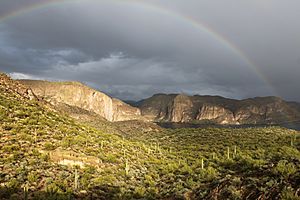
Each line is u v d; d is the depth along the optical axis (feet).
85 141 142.31
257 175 91.81
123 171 120.47
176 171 137.28
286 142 223.71
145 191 103.35
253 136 282.56
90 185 98.17
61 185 91.76
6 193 80.33
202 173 122.83
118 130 406.21
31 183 89.56
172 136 342.03
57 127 150.71
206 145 236.63
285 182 75.36
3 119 134.41
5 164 96.32
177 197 95.91
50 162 108.37
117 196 94.53
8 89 186.39
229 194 82.02
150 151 179.93
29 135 124.57
